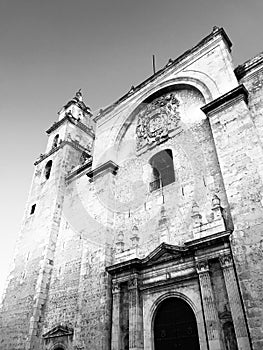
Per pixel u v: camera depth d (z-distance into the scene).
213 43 20.11
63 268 21.47
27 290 22.33
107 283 16.36
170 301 14.16
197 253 13.27
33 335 19.05
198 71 19.84
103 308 15.48
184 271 13.81
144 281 15.15
